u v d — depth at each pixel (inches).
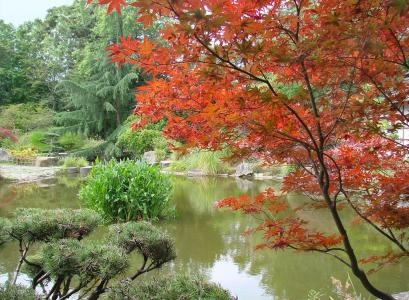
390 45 72.0
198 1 53.2
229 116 69.8
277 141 80.8
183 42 63.6
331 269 169.0
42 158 649.6
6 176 512.1
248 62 68.2
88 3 63.9
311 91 71.9
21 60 1094.4
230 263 180.2
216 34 59.9
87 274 100.5
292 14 70.3
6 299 87.5
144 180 264.2
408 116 77.0
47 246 106.2
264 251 194.2
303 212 256.8
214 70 66.3
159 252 120.3
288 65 69.8
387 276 158.6
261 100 67.4
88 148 757.3
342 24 58.2
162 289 94.4
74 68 1029.8
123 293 96.3
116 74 794.2
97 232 233.8
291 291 148.8
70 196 366.3
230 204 104.2
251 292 148.5
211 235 226.7
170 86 80.9
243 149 81.4
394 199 84.1
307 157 90.7
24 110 893.8
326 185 79.8
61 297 111.0
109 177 259.0
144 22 60.2
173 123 88.7
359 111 72.8
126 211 257.3
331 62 66.7
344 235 82.5
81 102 798.5
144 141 674.2
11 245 198.1
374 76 72.4
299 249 83.5
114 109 792.9
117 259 102.4
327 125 79.7
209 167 495.5
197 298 88.9
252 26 59.6
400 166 99.7
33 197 361.7
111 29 761.0
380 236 206.4
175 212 272.2
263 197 102.3
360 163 97.0
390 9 60.4
